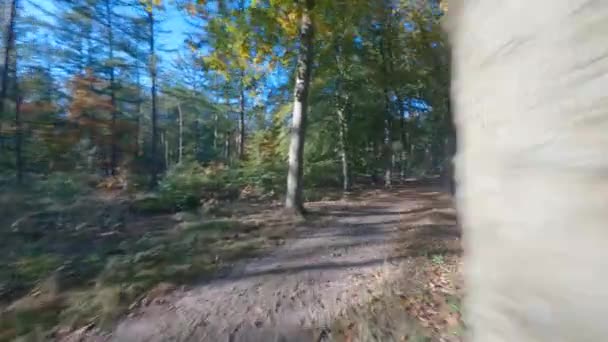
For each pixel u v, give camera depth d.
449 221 9.17
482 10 1.11
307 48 10.44
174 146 41.31
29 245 6.72
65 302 4.20
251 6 8.73
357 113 19.41
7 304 4.29
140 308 4.20
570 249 0.75
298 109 10.70
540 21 0.86
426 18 14.18
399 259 6.00
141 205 11.59
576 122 0.76
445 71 14.55
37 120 18.09
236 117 31.42
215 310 4.16
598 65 0.72
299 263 6.00
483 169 1.08
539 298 0.82
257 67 10.88
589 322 0.70
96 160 20.95
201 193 13.78
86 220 9.02
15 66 16.78
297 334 3.57
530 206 0.87
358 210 12.00
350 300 4.29
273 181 15.96
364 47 16.62
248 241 7.38
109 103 20.84
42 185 12.12
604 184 0.69
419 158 32.81
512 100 0.95
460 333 3.09
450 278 4.68
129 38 20.25
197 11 9.48
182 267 5.46
